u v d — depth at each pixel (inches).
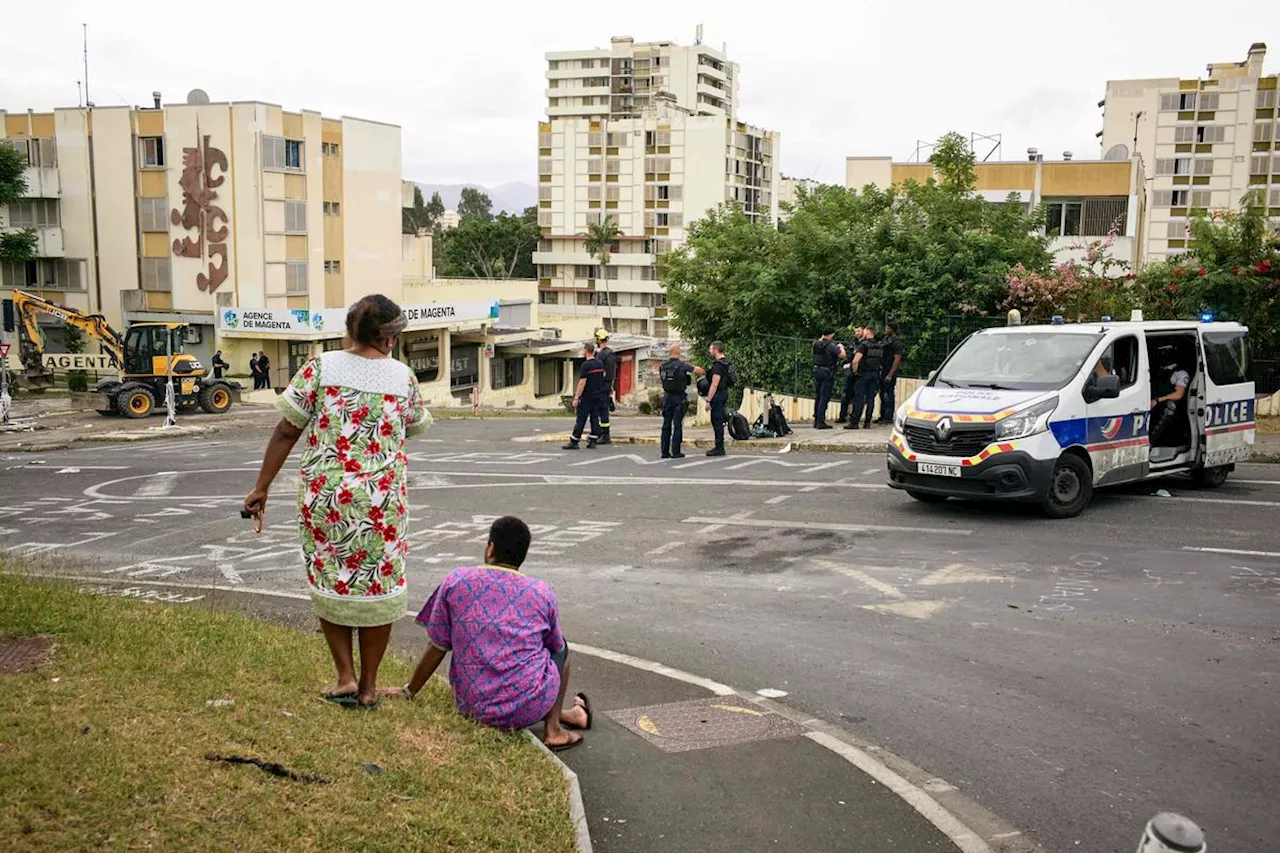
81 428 1184.2
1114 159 2017.7
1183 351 531.8
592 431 813.2
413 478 659.4
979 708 263.1
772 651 310.0
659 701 268.4
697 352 1267.2
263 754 184.2
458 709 225.1
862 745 242.5
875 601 356.8
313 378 199.2
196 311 1956.2
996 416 462.0
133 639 244.4
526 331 2551.7
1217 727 248.2
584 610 355.9
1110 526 456.4
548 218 4367.6
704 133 4138.8
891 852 191.2
